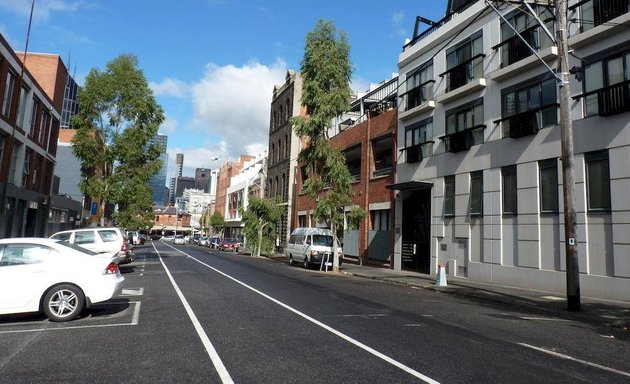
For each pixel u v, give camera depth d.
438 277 17.66
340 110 24.44
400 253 25.31
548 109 16.75
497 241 18.52
